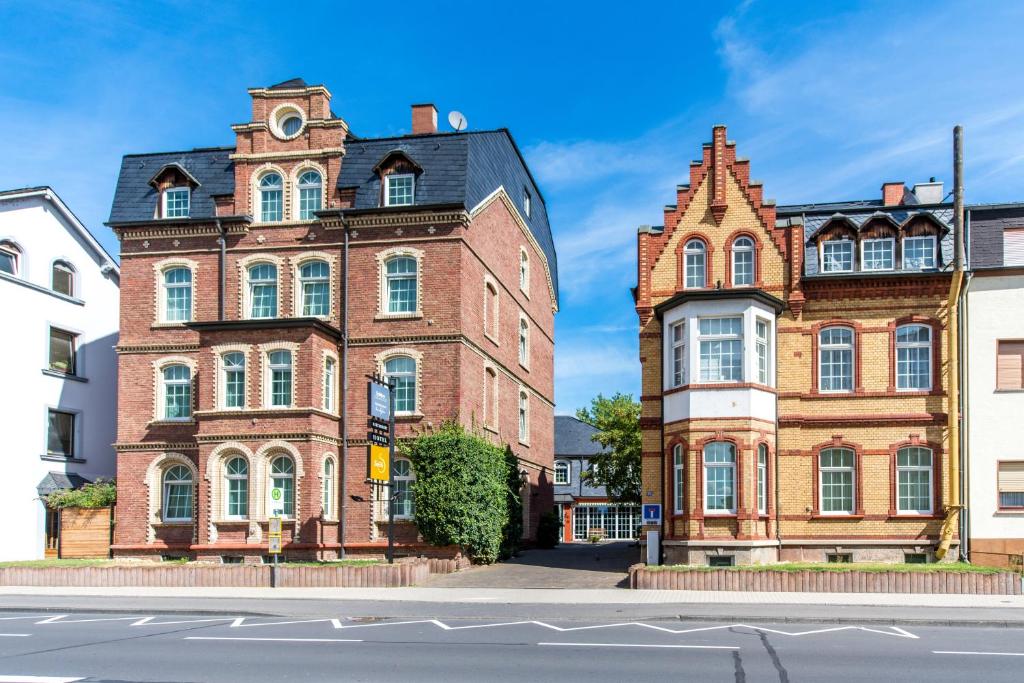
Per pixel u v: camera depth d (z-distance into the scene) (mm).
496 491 32844
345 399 33688
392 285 34188
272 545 26766
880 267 30891
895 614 19719
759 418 29234
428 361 33312
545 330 48188
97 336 41344
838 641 16562
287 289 34625
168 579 27375
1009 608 20781
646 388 30984
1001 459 29641
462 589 25891
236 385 32938
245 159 35469
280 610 21359
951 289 29750
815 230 31312
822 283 30594
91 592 25750
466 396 33750
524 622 19250
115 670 14094
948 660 14625
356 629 18344
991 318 30141
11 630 18703
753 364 29094
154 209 36031
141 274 35781
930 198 36375
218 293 35094
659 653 15281
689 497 28875
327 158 34969
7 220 37125
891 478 29781
